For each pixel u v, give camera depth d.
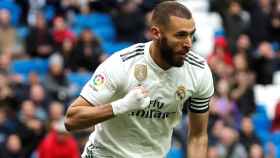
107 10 35.34
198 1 36.69
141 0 33.50
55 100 26.64
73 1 35.03
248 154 25.64
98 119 10.84
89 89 11.12
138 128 11.40
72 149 22.73
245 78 28.81
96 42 30.30
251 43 32.66
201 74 11.36
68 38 31.36
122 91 11.16
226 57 30.36
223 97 26.98
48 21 32.97
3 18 32.34
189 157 11.94
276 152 29.30
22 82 27.08
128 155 11.57
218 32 34.88
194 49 33.91
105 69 11.11
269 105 31.28
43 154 22.61
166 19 10.75
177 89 11.27
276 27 33.06
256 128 29.80
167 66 11.09
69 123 11.09
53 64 27.41
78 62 29.94
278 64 32.75
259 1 33.28
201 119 11.80
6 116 24.70
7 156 23.92
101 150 11.73
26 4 34.59
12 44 32.34
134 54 11.13
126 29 32.94
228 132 25.16
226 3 33.12
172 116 11.50
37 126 24.86
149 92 11.16
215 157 24.66
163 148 11.70
